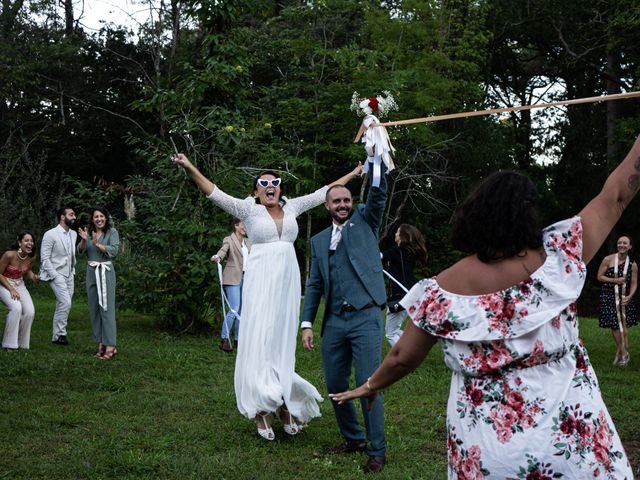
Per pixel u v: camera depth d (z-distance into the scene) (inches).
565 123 1179.9
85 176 1214.9
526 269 98.7
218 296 458.0
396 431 242.7
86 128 1175.6
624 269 401.4
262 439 231.8
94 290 364.5
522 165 1192.2
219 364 357.7
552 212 1157.1
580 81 1204.5
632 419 267.1
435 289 101.3
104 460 204.5
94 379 309.9
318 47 821.2
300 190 792.9
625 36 879.1
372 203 208.1
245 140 477.1
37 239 774.5
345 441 231.3
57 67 1154.0
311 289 217.9
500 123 1081.4
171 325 467.5
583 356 99.1
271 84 932.6
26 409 257.4
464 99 920.3
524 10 1099.9
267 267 231.9
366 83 775.1
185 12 498.6
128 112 1188.5
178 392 291.6
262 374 225.1
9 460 203.8
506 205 98.9
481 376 98.2
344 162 872.9
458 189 989.2
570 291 97.3
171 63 1039.6
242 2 488.7
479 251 99.9
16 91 1131.3
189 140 464.4
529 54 1285.7
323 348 213.9
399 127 786.2
